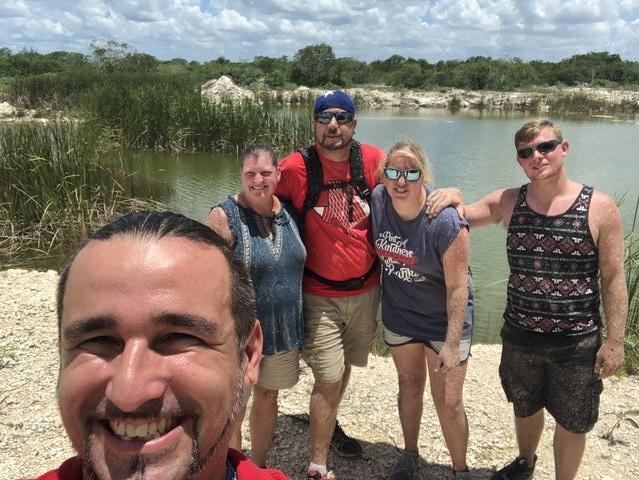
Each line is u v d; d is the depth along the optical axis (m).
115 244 0.79
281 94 30.42
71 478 0.87
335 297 2.37
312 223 2.34
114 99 14.96
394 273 2.32
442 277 2.24
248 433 2.90
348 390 3.30
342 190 2.34
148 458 0.76
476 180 10.28
